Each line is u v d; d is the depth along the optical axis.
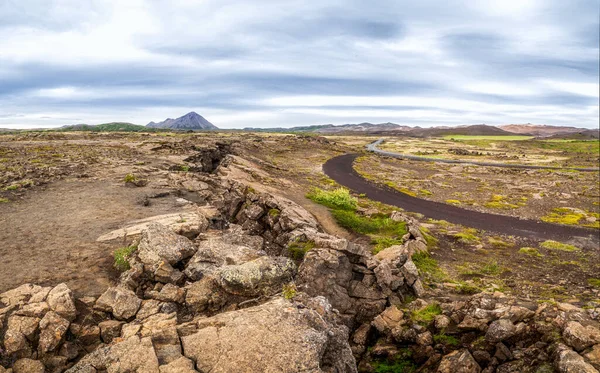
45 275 11.87
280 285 10.92
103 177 30.17
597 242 33.81
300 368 7.05
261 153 93.12
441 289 20.23
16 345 8.16
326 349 8.16
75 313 9.45
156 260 11.84
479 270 24.92
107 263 12.99
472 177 79.38
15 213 19.00
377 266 17.67
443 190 62.62
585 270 25.75
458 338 14.36
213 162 63.81
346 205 38.34
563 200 54.19
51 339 8.34
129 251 12.98
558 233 36.81
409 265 19.39
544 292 20.91
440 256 27.50
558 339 12.45
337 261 16.36
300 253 18.66
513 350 13.13
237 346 7.49
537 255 29.16
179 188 28.03
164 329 8.02
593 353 11.34
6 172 29.39
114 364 6.94
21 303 9.69
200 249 12.56
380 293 17.08
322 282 15.92
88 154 45.47
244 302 10.08
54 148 51.75
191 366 6.95
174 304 10.08
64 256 13.45
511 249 30.91
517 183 70.88
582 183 70.25
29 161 36.66
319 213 32.47
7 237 15.32
